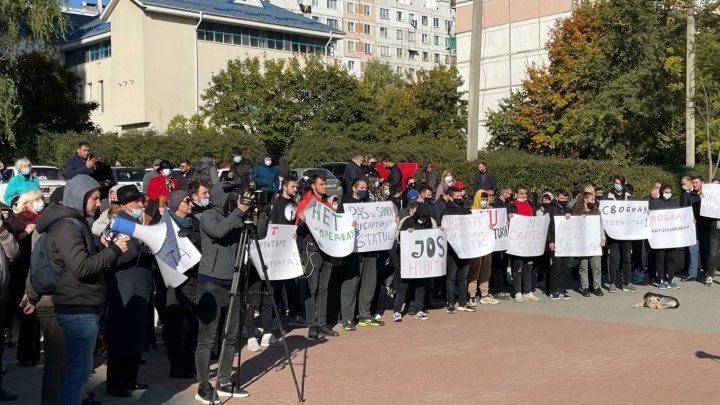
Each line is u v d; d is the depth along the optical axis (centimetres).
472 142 2639
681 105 3266
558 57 4222
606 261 1792
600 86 3725
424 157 4088
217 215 771
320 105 4703
